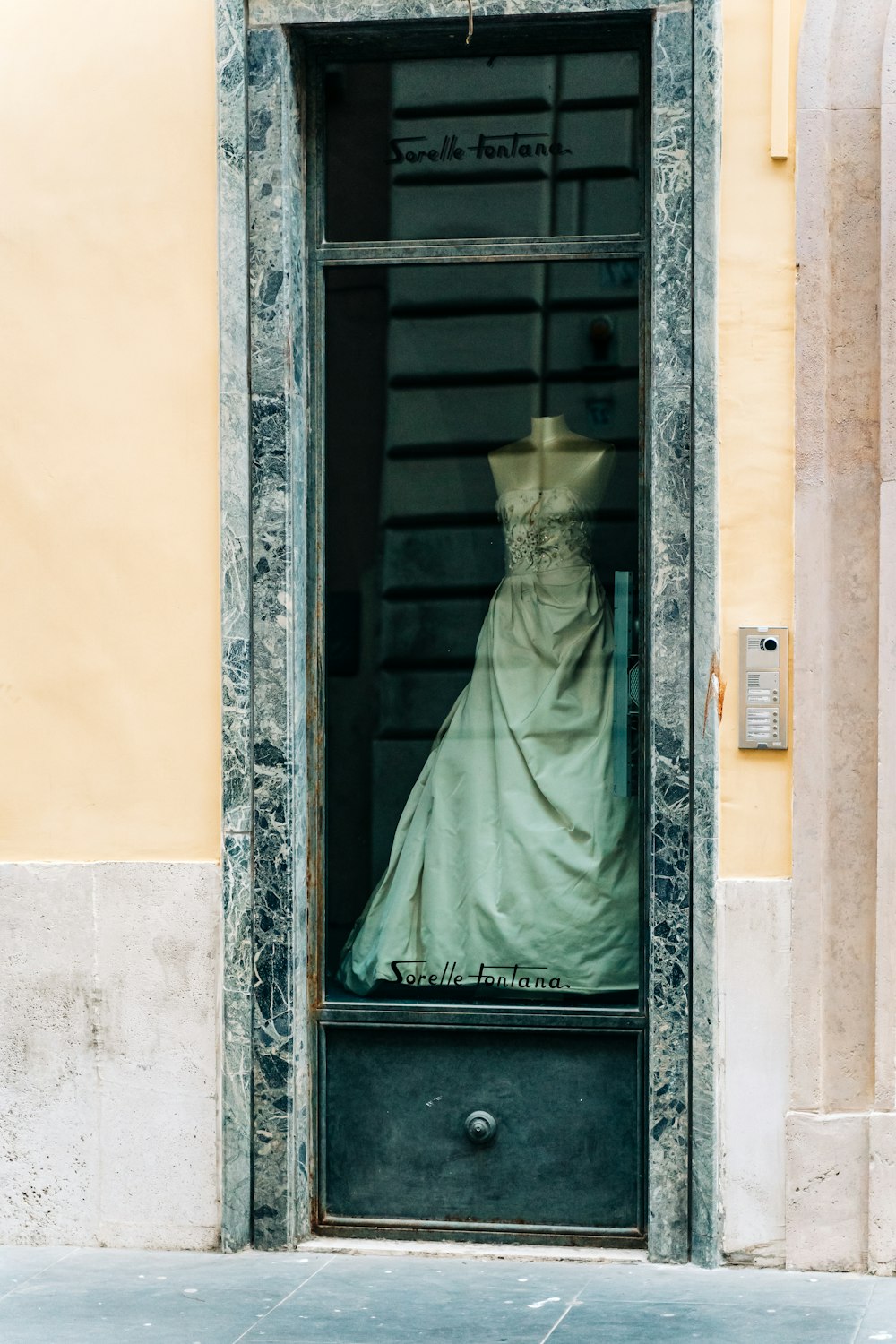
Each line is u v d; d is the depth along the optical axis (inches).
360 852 236.2
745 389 219.3
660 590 221.1
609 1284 214.4
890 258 216.2
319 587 235.5
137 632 230.2
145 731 230.1
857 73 217.6
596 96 231.0
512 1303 207.5
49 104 231.6
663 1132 221.8
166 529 229.5
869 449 217.6
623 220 230.5
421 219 234.4
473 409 234.4
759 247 219.0
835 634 218.1
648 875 224.5
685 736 220.8
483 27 226.8
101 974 230.8
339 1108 234.7
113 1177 230.8
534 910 233.5
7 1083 232.7
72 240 231.3
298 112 232.5
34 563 232.4
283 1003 227.3
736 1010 219.3
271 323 227.8
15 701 232.7
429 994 235.5
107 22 230.2
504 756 235.1
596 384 231.9
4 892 232.4
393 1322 200.5
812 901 217.6
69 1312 205.3
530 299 233.0
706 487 219.3
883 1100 216.7
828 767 218.1
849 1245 217.8
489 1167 231.9
